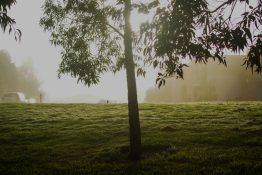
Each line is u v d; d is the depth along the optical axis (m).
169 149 11.03
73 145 12.55
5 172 9.71
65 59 10.45
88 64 10.31
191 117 17.42
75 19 10.46
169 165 9.49
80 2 9.92
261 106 21.75
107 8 9.98
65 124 16.92
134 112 10.23
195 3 5.79
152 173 8.91
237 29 5.38
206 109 20.95
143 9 7.17
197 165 9.34
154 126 15.17
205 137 12.34
